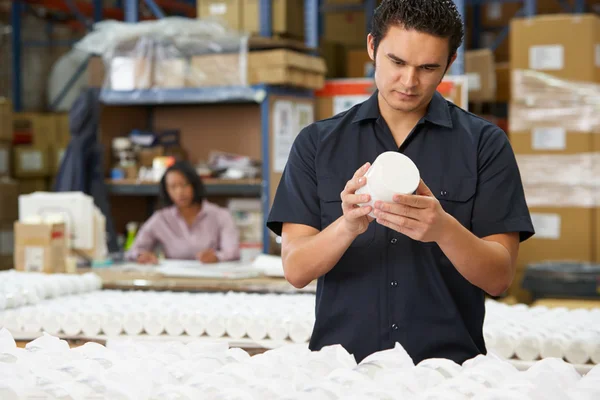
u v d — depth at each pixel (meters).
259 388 1.13
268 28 5.07
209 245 4.37
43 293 2.63
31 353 1.37
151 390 1.14
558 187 4.98
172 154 5.24
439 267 1.66
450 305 1.66
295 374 1.21
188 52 4.76
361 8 6.76
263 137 4.64
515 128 5.05
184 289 3.24
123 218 5.34
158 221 4.39
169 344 1.47
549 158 4.99
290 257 1.63
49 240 3.45
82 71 7.11
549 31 4.96
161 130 5.43
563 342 2.04
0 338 1.45
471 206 1.66
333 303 1.70
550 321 2.30
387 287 1.67
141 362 1.27
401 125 1.71
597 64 4.95
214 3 5.20
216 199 5.35
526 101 5.02
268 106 4.61
